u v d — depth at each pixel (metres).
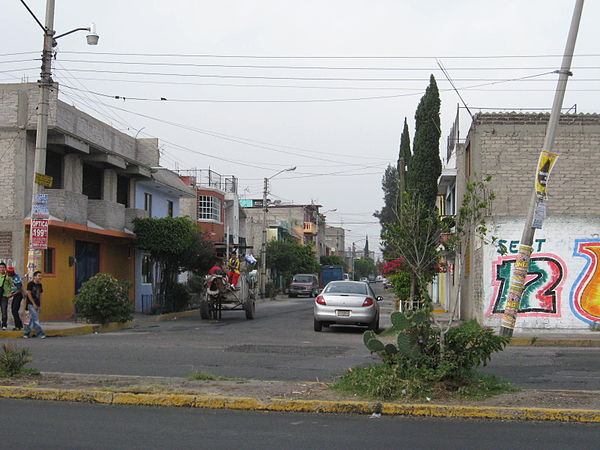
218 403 8.38
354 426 7.47
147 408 8.34
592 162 20.97
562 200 20.95
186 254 28.30
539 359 13.30
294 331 19.86
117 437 6.86
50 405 8.44
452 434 7.11
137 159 30.45
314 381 10.09
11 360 9.82
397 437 6.97
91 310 20.39
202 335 18.27
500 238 19.12
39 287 17.19
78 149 23.30
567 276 18.89
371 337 9.09
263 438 6.88
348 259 119.00
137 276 30.72
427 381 8.66
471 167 21.67
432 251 13.03
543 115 21.12
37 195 18.00
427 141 24.03
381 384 8.48
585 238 18.91
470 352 8.67
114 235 26.16
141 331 19.94
